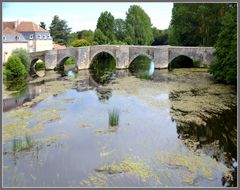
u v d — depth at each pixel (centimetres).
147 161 1781
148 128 2359
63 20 10425
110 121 2462
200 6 5925
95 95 3566
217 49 3959
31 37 7025
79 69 6038
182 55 5750
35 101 3294
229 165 1722
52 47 7931
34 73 5572
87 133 2280
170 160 1786
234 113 2659
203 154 1864
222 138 2117
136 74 5200
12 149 2002
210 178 1584
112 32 8431
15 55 4969
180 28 6278
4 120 2623
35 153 1933
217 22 5822
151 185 1523
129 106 3039
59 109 2956
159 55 5697
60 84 4316
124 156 1856
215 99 3172
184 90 3684
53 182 1573
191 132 2245
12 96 3562
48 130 2359
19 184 1558
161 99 3275
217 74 3981
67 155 1892
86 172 1669
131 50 5972
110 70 5903
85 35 9444
